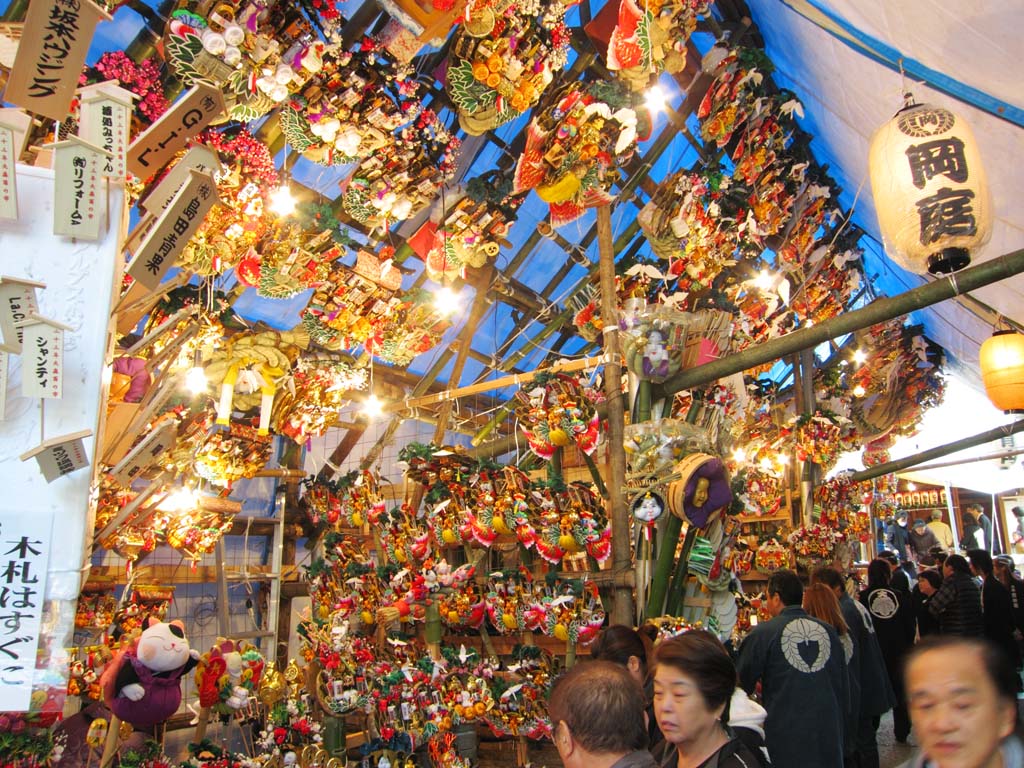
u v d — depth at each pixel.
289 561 5.86
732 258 6.55
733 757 1.73
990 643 1.13
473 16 3.67
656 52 4.65
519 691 4.20
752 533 8.09
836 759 2.64
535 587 4.25
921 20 3.30
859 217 7.82
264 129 4.25
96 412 1.95
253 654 3.62
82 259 1.99
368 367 5.27
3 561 1.80
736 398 5.16
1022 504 14.02
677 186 5.98
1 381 1.81
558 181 4.74
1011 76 3.19
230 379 4.48
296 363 4.89
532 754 5.06
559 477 4.29
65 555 1.86
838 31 3.99
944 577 6.12
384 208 4.26
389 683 4.03
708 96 5.88
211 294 4.01
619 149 4.74
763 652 2.82
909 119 3.33
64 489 1.89
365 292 4.70
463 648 4.40
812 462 8.16
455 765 4.05
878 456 10.80
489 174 4.83
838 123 5.88
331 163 4.03
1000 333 4.89
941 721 1.10
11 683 1.75
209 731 4.86
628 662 2.69
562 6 4.07
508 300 6.47
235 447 4.59
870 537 10.45
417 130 4.07
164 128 2.08
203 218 2.12
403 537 4.67
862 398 9.94
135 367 3.05
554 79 5.10
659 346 4.45
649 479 4.14
